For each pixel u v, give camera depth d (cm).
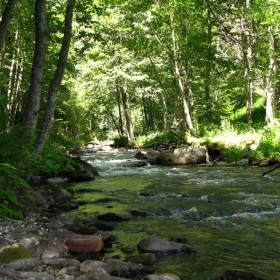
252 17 1736
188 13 2267
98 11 1141
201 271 399
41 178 1092
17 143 589
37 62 852
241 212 692
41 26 862
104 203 797
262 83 2164
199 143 1875
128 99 3369
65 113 3447
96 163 1883
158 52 2473
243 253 460
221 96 2748
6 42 1625
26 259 393
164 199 830
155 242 475
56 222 563
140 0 2203
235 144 1761
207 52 2256
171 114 3900
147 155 2050
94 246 457
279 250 471
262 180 1076
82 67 2864
